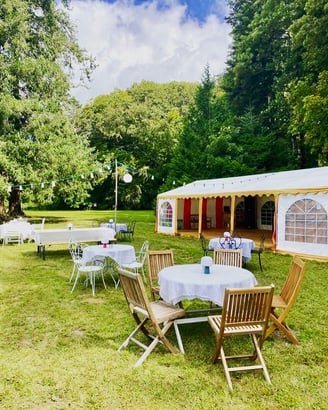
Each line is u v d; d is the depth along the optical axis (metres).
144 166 31.67
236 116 25.23
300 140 21.89
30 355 3.55
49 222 19.66
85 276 7.11
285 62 21.47
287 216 9.85
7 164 15.11
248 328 3.21
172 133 31.94
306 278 6.83
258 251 7.96
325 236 8.82
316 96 14.26
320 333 4.07
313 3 14.69
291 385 2.97
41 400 2.77
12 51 16.77
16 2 16.42
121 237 13.69
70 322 4.48
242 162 21.94
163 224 15.25
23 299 5.48
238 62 24.48
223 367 3.22
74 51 20.56
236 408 2.64
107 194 34.50
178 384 2.98
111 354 3.57
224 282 3.73
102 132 31.19
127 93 36.16
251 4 25.89
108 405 2.69
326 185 8.75
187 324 4.41
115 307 5.11
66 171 17.52
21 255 9.59
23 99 16.89
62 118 18.00
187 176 22.38
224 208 17.77
